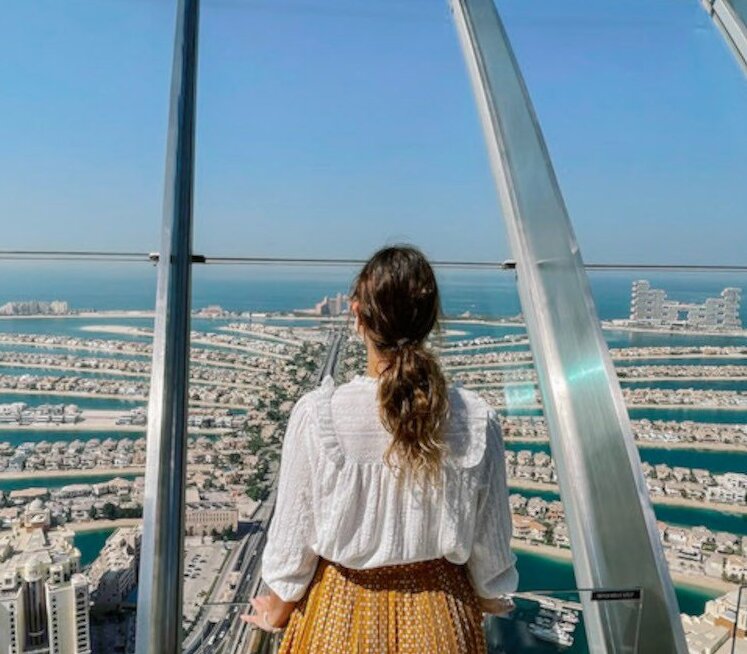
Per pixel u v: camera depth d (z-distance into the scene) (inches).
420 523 34.4
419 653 34.6
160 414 66.1
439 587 35.8
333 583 36.0
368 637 34.9
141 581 56.0
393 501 34.4
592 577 64.8
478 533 36.3
